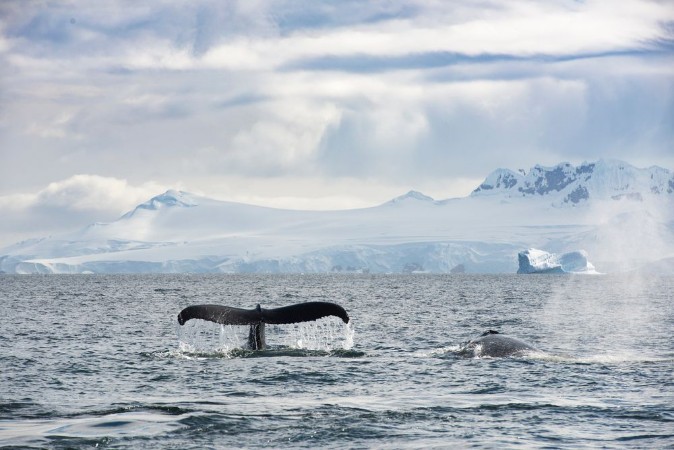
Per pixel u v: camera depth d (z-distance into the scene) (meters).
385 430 57.78
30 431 56.97
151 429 57.56
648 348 119.00
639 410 64.56
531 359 94.31
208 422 59.75
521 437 55.47
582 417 62.12
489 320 186.38
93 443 53.44
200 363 94.75
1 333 145.38
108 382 81.31
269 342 131.00
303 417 62.00
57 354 109.00
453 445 53.22
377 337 140.00
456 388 76.00
